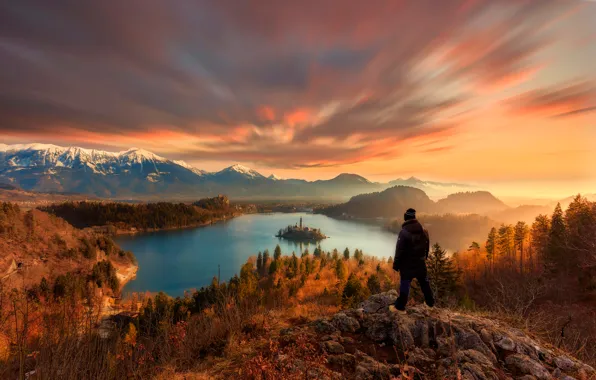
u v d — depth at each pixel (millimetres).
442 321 6891
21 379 4719
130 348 6637
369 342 6941
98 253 122188
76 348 5305
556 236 49312
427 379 5496
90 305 6211
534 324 8016
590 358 6875
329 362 6164
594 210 45812
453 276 39625
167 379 6223
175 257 171500
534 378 5574
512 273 55594
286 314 9836
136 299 54750
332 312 9867
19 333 4918
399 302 7301
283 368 5812
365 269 90812
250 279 55594
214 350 7566
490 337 6598
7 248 89562
